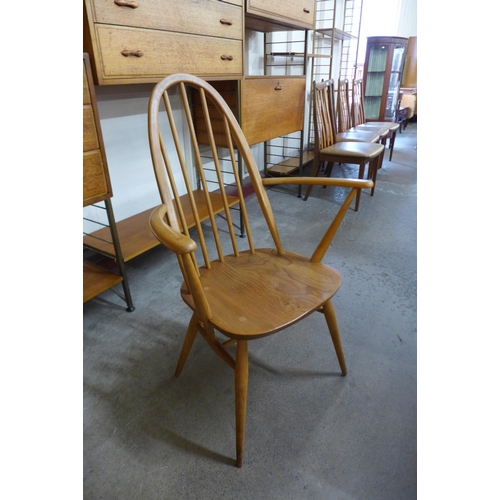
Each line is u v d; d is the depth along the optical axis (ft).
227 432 3.08
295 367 3.75
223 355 2.75
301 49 10.60
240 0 5.18
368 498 2.57
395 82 14.65
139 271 5.61
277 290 2.85
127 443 2.98
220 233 6.81
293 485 2.66
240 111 5.86
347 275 5.41
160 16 4.00
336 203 8.43
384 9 16.92
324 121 8.07
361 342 4.08
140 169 6.08
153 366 3.80
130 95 5.61
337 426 3.10
